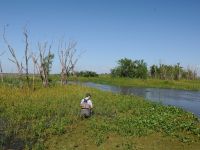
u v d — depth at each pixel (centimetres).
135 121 1980
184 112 2512
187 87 7888
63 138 1648
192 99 4703
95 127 1842
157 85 8369
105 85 8325
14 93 3262
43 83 4559
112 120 2078
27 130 1769
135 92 5875
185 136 1680
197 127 1878
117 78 10569
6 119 2055
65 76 5359
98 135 1661
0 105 2519
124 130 1761
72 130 1808
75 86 4775
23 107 2434
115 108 2616
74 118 2117
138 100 3338
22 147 1498
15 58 4241
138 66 11144
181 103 4069
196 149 1493
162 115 2239
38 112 2262
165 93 5891
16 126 1875
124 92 5700
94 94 3750
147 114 2322
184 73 11719
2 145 1516
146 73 11081
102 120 2078
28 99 2930
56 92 3597
